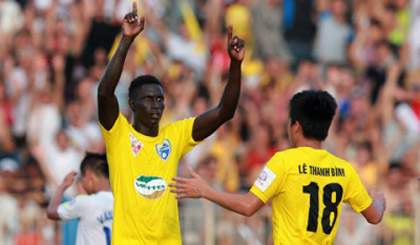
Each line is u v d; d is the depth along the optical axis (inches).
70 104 1620.3
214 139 1627.7
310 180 716.7
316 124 732.0
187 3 1882.4
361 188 747.4
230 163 1609.3
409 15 1993.1
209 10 1855.3
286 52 1953.7
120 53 734.5
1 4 1713.8
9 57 1675.7
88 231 924.0
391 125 1811.0
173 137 784.3
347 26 1957.4
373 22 1975.9
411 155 1712.6
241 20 1873.8
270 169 715.4
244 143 1701.5
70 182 975.0
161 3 1855.3
